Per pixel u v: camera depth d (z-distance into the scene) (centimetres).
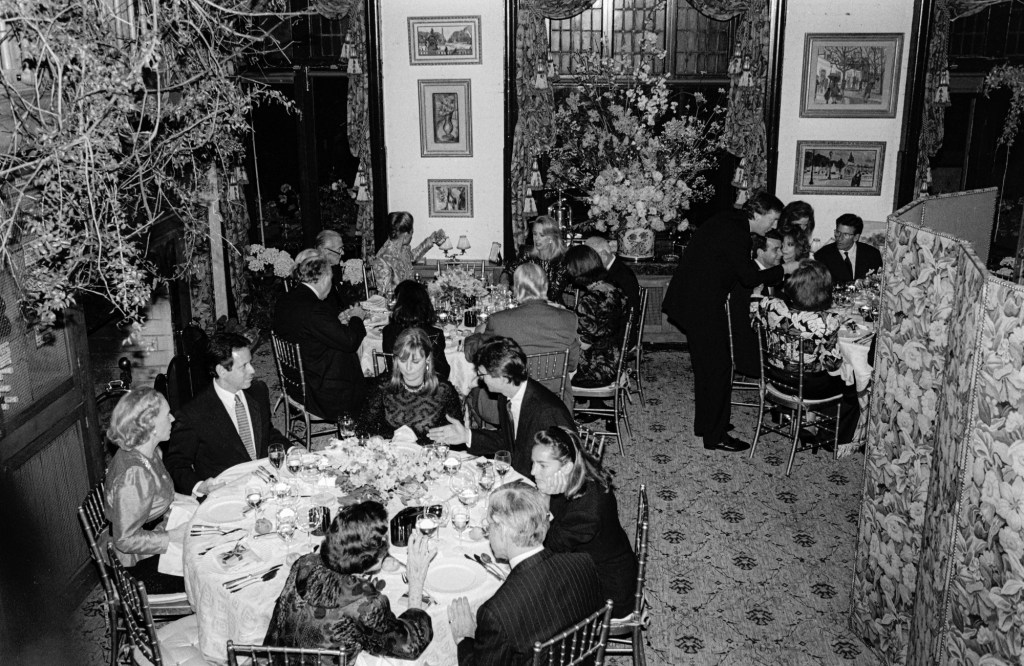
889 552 417
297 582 305
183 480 452
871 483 431
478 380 557
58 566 466
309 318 607
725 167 923
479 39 856
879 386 420
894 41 828
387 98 882
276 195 1056
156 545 394
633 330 744
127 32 371
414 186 905
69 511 478
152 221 388
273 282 928
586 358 668
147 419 395
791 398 632
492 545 315
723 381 666
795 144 864
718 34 874
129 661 376
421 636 309
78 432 490
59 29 313
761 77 838
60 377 470
